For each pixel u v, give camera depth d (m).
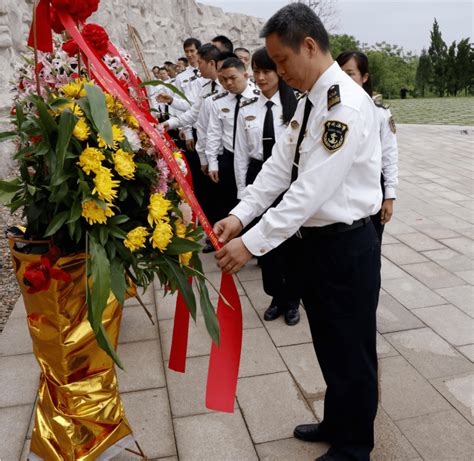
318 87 1.61
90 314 1.41
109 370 1.76
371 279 1.74
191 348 2.77
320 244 1.71
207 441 2.09
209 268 3.88
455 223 4.90
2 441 2.11
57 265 1.55
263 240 1.63
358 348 1.79
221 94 3.77
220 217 4.32
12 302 3.37
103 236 1.47
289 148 1.81
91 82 1.59
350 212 1.66
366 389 1.82
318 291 1.76
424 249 4.23
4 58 6.30
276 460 1.99
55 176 1.38
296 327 2.97
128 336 2.91
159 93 4.31
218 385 1.82
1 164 5.47
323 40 1.59
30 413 2.28
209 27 22.20
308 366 2.58
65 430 1.67
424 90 33.69
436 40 33.91
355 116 1.53
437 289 3.47
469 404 2.29
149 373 2.56
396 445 2.05
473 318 3.07
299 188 1.57
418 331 2.93
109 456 1.77
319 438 2.04
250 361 2.63
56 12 1.56
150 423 2.20
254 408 2.28
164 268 1.67
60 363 1.66
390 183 2.84
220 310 1.84
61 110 1.46
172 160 1.54
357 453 1.89
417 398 2.34
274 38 1.59
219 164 3.85
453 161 8.03
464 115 16.52
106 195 1.42
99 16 11.93
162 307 3.24
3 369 2.60
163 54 17.22
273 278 2.90
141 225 1.61
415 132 11.49
